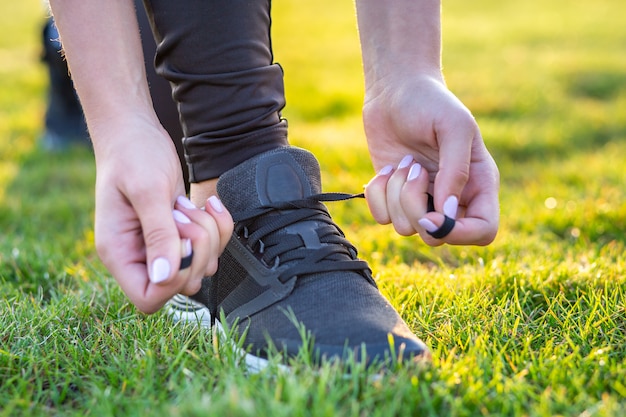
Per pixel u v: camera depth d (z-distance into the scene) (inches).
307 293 28.9
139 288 26.3
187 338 30.6
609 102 111.1
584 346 29.8
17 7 319.6
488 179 28.6
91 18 27.5
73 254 46.0
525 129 90.7
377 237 47.1
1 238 49.8
